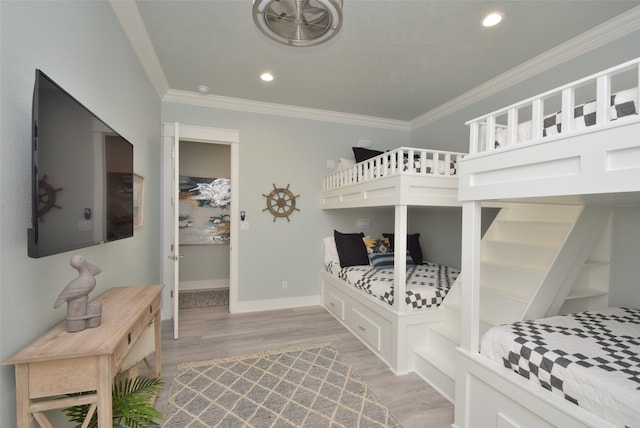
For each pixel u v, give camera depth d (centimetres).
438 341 231
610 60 217
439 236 394
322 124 409
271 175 387
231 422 173
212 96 352
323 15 134
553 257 194
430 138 404
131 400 133
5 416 96
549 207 239
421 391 209
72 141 114
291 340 290
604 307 229
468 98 339
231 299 372
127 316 134
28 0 107
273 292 389
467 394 166
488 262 236
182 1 194
